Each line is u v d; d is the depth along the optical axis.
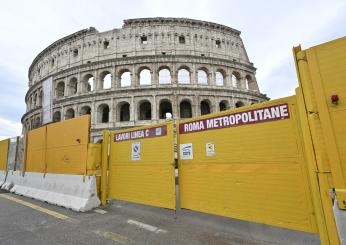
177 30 45.88
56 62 49.94
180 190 7.37
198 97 40.69
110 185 9.62
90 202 8.84
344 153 3.47
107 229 6.50
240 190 5.80
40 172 12.24
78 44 47.50
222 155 6.32
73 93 46.06
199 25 47.19
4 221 7.45
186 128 7.48
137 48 44.34
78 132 10.15
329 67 3.75
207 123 6.85
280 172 5.15
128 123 38.56
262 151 5.51
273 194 5.21
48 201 10.37
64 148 10.83
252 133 5.75
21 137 15.33
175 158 7.79
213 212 6.32
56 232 6.33
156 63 42.44
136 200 8.38
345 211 3.37
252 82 48.31
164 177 7.56
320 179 3.78
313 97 3.90
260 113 5.66
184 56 42.81
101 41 46.06
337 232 3.55
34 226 6.89
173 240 5.59
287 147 5.10
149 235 5.96
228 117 6.34
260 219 5.34
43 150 12.40
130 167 8.89
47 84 43.41
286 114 5.20
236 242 5.42
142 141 8.62
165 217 7.52
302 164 4.83
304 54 4.11
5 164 16.69
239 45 49.69
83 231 6.37
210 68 43.81
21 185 13.56
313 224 4.54
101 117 41.16
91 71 43.84
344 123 3.51
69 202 9.34
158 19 45.81
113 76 42.12
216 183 6.36
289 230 5.16
